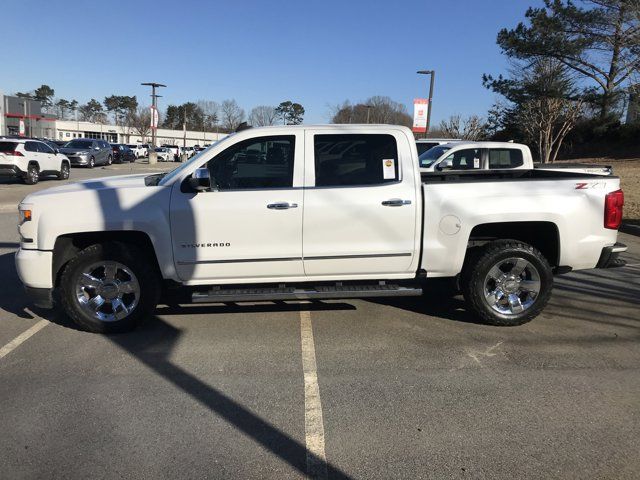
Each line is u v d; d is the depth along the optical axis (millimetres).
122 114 112688
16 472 2891
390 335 4891
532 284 4980
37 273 4672
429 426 3357
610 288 6488
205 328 5039
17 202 13641
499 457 3039
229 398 3703
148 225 4648
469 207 4840
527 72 35312
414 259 4910
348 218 4738
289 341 4730
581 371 4145
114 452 3070
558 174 5875
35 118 78500
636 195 15461
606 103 34812
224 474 2887
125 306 4840
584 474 2893
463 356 4426
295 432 3291
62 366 4195
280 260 4777
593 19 29859
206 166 4734
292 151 4793
